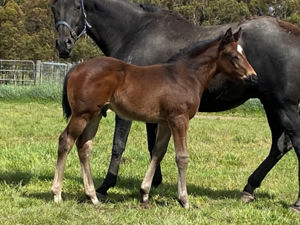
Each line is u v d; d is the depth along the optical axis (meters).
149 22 5.23
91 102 4.21
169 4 39.31
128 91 4.27
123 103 4.31
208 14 37.66
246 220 4.23
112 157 4.98
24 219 3.93
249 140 9.70
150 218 4.12
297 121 4.69
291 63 4.62
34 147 7.37
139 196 5.09
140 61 5.06
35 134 9.50
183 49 4.65
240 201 4.99
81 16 5.36
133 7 5.36
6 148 7.24
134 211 4.33
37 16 42.44
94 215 4.15
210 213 4.39
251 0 40.94
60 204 4.36
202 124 12.43
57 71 20.58
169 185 5.77
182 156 4.38
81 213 4.19
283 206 4.86
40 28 42.41
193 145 8.84
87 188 4.57
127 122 4.89
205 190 5.57
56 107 15.80
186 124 4.39
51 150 7.20
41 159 6.69
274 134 5.14
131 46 5.20
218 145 8.98
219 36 4.66
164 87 4.31
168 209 4.44
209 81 4.65
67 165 6.48
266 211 4.48
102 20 5.38
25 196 4.80
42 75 20.39
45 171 6.02
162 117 4.41
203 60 4.54
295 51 4.64
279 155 5.08
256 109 17.06
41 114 13.30
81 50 33.59
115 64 4.30
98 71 4.23
